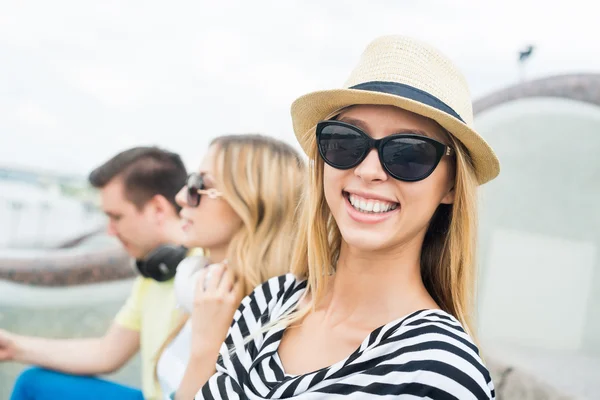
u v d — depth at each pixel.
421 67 1.00
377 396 0.87
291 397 0.95
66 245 6.95
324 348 1.06
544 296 4.45
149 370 2.09
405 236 1.00
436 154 0.95
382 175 0.96
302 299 1.22
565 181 4.41
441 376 0.84
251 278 1.55
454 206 1.04
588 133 4.27
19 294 3.53
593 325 4.38
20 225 7.98
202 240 1.72
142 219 2.27
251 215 1.65
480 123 4.41
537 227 4.48
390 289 1.05
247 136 1.74
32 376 2.18
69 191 8.38
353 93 0.97
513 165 4.44
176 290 1.69
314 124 1.19
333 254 1.26
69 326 3.59
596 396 3.07
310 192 1.19
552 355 4.04
